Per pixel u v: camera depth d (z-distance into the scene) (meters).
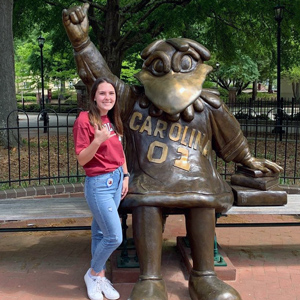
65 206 3.95
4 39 9.40
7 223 5.32
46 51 23.38
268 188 3.77
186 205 3.23
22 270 3.89
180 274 3.76
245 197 3.70
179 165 3.40
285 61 15.84
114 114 3.14
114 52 13.65
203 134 3.59
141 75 3.54
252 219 5.48
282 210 3.66
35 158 8.35
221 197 3.38
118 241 3.09
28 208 3.89
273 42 15.53
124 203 3.29
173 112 3.22
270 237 4.80
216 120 3.67
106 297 3.32
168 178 3.34
